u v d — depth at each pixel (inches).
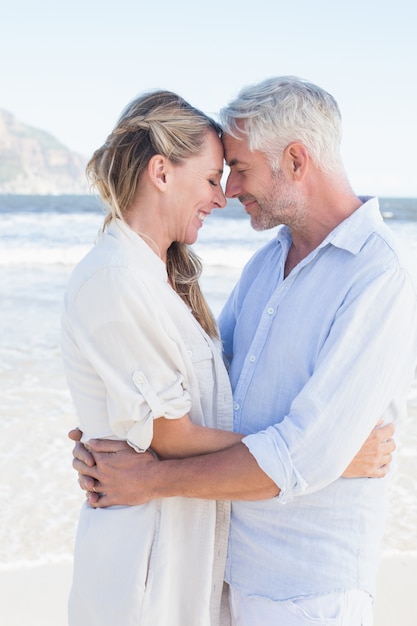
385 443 72.6
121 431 70.0
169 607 73.7
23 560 138.1
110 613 72.3
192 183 73.3
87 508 76.5
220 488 68.9
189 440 70.4
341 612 71.1
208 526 73.9
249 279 88.9
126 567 71.9
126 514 72.7
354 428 67.3
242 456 68.1
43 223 1031.6
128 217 73.7
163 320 68.7
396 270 68.9
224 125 75.2
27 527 153.3
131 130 72.3
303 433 66.7
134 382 67.6
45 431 209.3
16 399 238.7
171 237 75.9
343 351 67.7
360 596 72.7
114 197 72.6
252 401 76.6
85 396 72.9
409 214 1262.3
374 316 68.1
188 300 81.2
